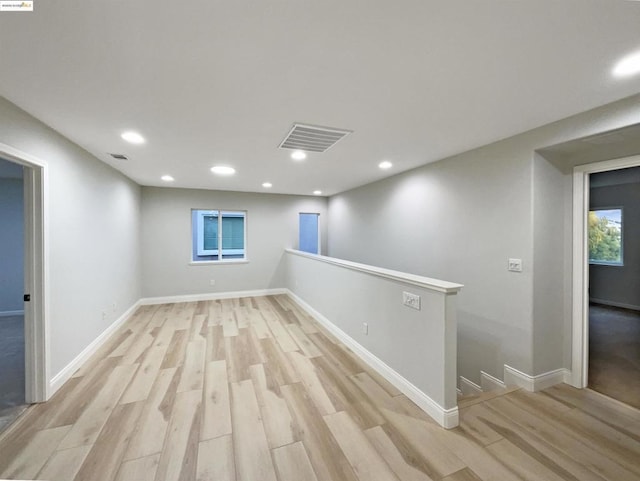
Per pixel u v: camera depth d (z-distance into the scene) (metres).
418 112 2.07
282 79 1.63
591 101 1.89
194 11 1.11
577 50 1.36
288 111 2.05
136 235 4.87
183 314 4.64
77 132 2.43
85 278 2.92
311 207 6.49
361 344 3.00
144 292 5.25
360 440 1.78
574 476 1.50
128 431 1.86
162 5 1.08
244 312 4.78
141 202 5.21
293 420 1.98
